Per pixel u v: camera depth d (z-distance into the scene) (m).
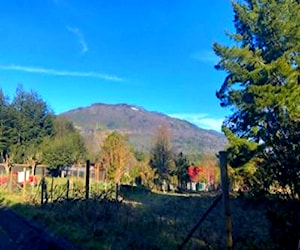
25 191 28.66
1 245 13.37
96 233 13.14
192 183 60.69
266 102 26.20
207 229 12.91
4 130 70.19
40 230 14.88
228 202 8.08
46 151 64.62
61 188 27.67
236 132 32.62
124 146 49.56
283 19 31.59
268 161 8.16
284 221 7.46
